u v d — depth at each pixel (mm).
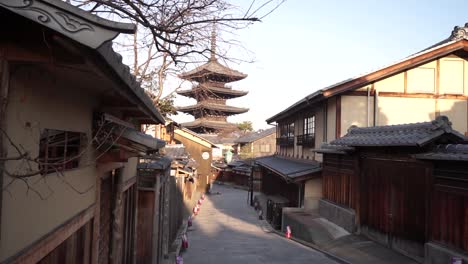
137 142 5164
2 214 2596
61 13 2264
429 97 18672
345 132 18281
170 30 5688
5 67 2621
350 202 15750
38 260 3199
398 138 11320
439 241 10000
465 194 9094
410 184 11484
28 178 3020
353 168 15438
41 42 2656
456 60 18797
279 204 21219
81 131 4406
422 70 18750
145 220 10117
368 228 14148
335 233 15453
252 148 62125
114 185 6965
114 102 5316
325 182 19031
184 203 24922
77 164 4543
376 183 13625
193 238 17406
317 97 18766
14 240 2793
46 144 3676
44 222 3379
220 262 12617
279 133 33125
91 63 2799
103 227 6324
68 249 4148
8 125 2688
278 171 21844
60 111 3725
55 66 2896
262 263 12383
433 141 10352
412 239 11320
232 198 38375
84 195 4707
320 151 18531
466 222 9047
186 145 43500
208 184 43250
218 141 50469
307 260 12781
